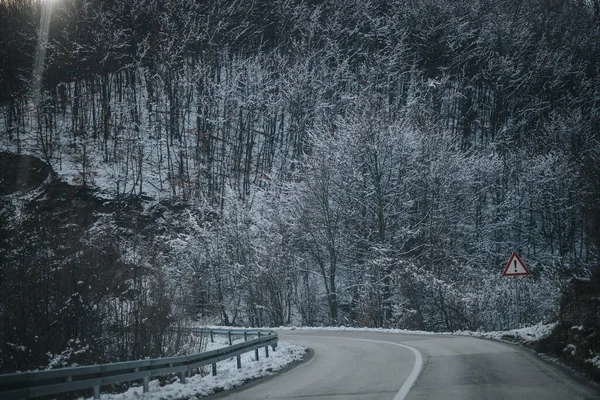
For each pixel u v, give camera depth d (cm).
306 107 6575
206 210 4856
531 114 7225
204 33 7706
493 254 4778
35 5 7012
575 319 1248
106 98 6888
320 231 4159
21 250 1938
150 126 6694
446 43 7738
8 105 6512
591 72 8050
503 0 9825
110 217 4591
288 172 5616
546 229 5662
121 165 5875
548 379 974
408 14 8138
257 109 6781
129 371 1008
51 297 1639
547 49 8000
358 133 4266
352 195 4200
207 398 1011
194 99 7231
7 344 1373
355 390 967
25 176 4947
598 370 952
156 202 5200
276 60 7625
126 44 7112
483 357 1364
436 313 3070
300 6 8481
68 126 6544
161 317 1856
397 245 4184
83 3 7181
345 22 8450
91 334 1603
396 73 7231
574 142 5647
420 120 5188
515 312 2814
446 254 3978
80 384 877
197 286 4047
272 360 1596
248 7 8450
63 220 2852
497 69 7544
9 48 6619
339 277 4372
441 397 841
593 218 2166
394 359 1458
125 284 1950
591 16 9875
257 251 4050
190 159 6225
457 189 4688
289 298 4219
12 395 758
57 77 6831
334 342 2241
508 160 5762
